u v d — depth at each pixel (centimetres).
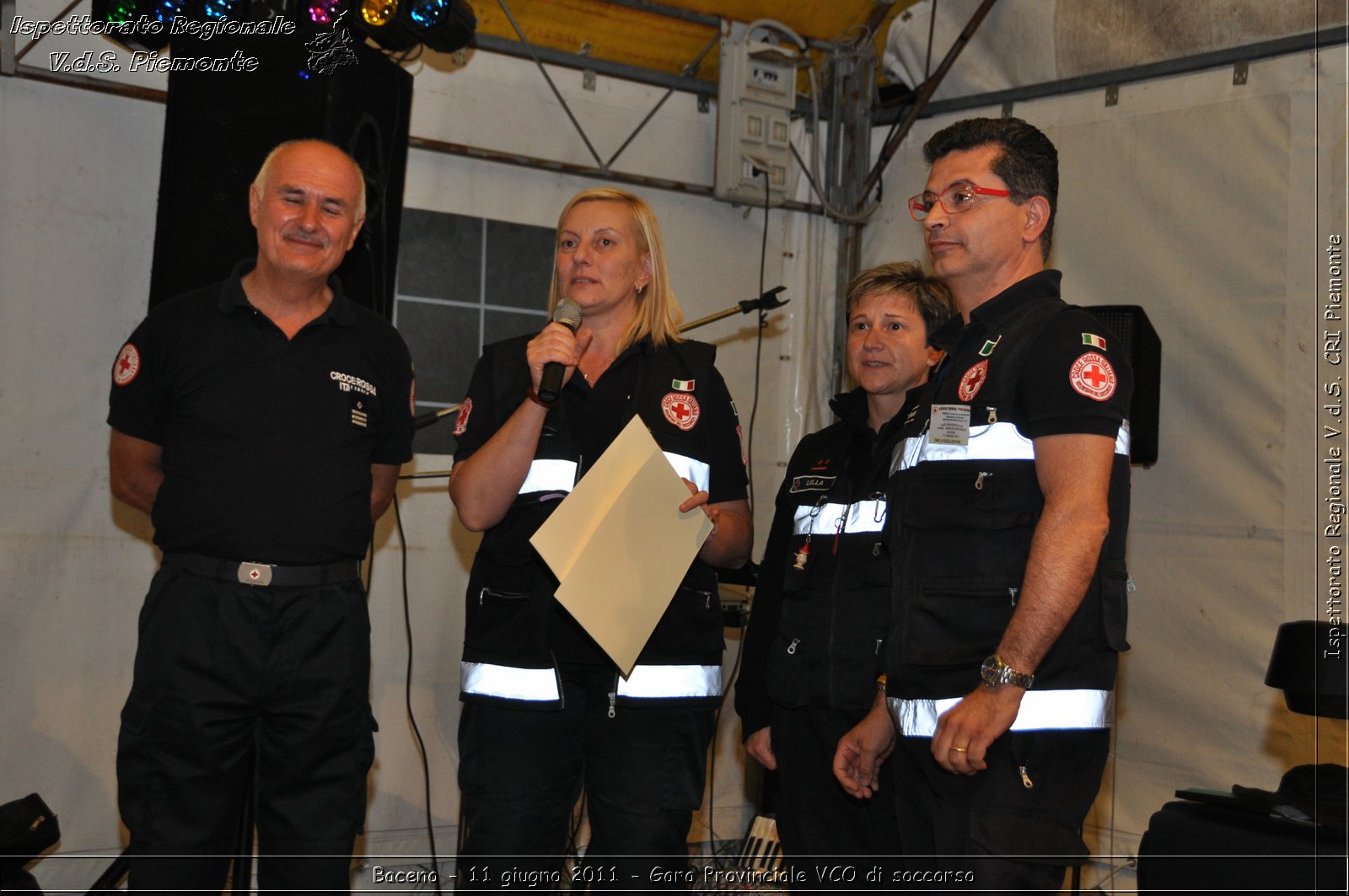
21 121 312
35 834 227
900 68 421
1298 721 315
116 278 325
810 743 226
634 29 383
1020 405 168
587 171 390
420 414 366
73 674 317
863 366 231
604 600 182
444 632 368
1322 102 318
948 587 169
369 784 353
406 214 365
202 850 202
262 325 213
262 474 205
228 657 202
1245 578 329
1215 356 338
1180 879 202
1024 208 179
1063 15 370
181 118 286
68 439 318
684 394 212
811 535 233
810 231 435
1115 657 171
